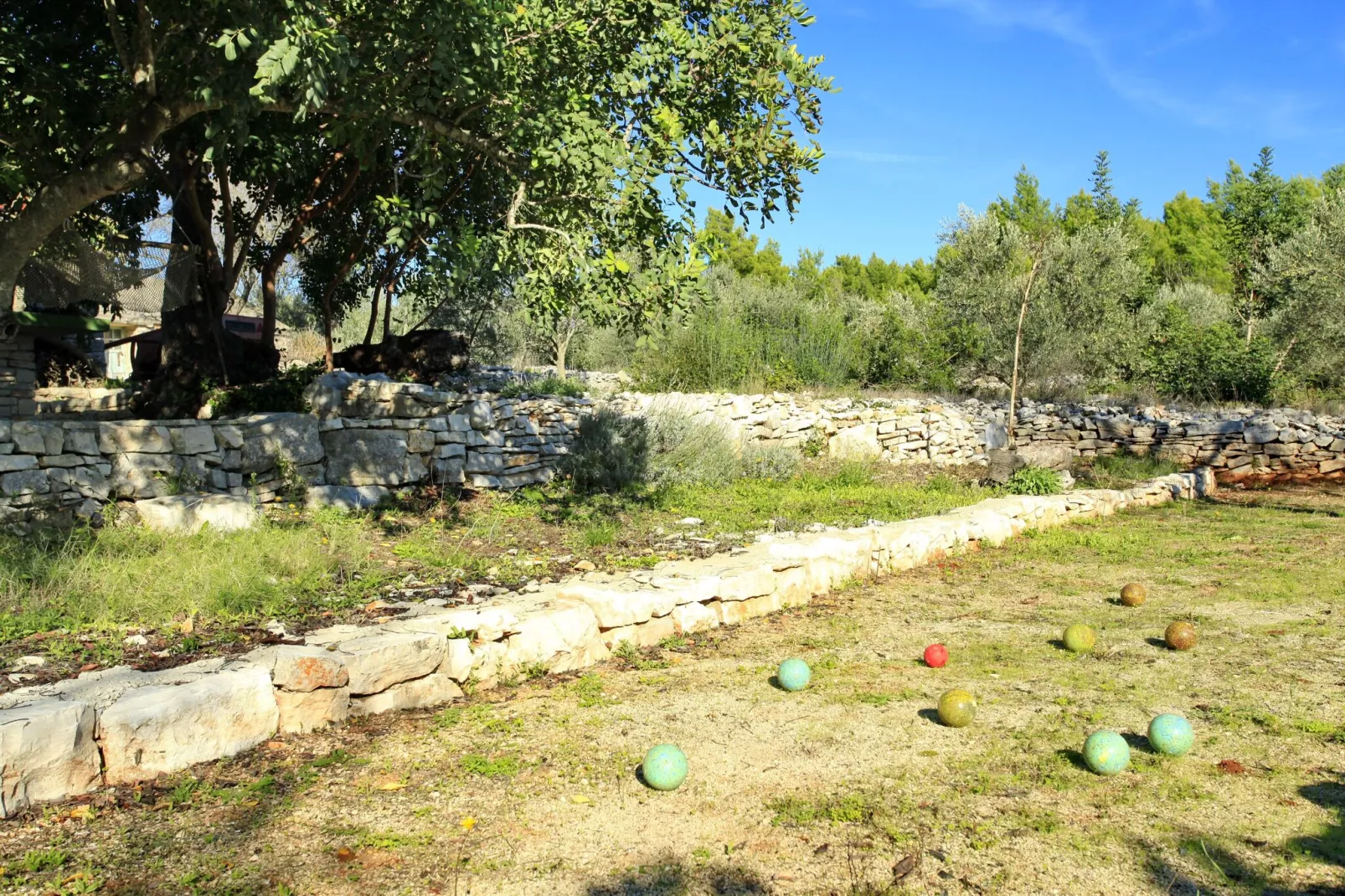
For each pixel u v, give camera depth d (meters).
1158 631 6.75
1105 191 40.44
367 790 4.07
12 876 3.25
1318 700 5.08
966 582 8.81
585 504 11.47
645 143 8.84
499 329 28.66
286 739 4.61
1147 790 4.00
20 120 8.88
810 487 14.13
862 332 22.72
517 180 8.87
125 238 12.88
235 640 5.34
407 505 10.56
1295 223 36.38
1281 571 8.80
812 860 3.43
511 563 8.08
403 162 8.62
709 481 13.70
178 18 7.59
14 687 4.35
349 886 3.27
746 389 19.00
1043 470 13.85
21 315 16.19
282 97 7.49
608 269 7.98
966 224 23.45
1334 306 20.30
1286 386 20.00
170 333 13.05
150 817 3.75
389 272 16.17
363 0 7.32
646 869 3.38
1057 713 5.01
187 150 12.02
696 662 6.25
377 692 5.08
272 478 10.02
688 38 8.52
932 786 4.07
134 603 5.81
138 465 8.88
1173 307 22.42
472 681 5.57
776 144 9.10
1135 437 17.83
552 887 3.26
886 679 5.73
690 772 4.29
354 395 11.50
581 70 8.62
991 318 21.84
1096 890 3.19
